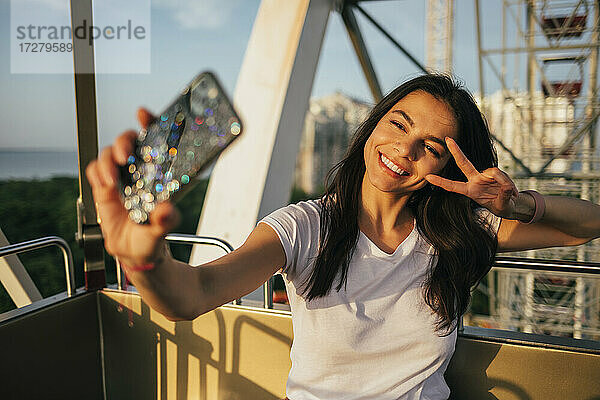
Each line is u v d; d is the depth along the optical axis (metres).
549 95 7.82
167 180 0.52
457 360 1.55
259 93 3.62
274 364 1.72
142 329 1.91
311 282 1.18
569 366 1.45
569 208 1.32
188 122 0.51
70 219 21.66
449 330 1.24
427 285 1.23
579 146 7.68
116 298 1.93
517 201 1.27
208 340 1.81
